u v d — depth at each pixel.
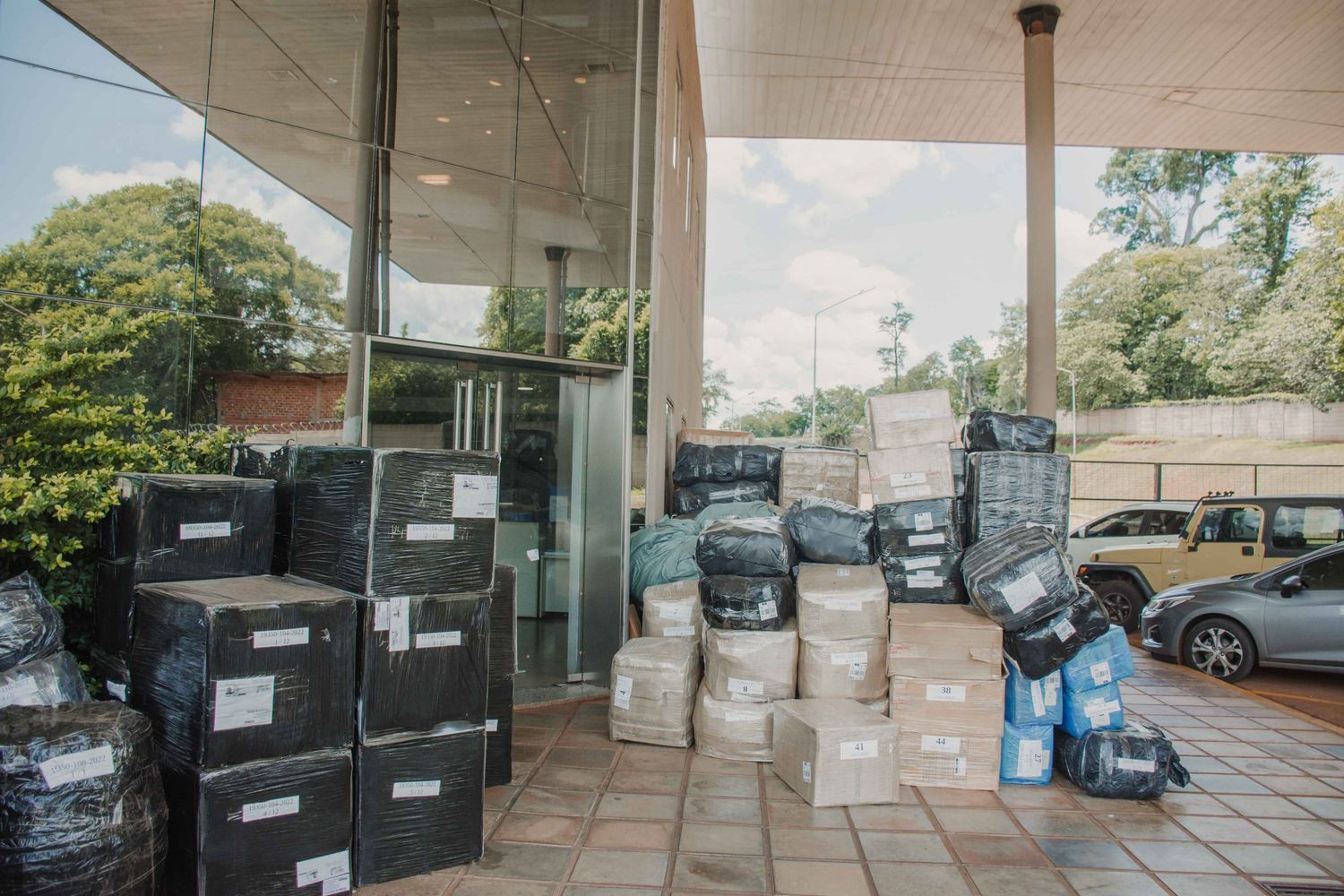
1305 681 7.85
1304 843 3.98
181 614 3.04
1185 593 8.10
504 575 4.57
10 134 4.09
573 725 5.68
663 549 6.75
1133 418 40.31
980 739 4.56
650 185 7.28
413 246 5.74
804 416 86.25
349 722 3.24
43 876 2.45
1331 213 31.69
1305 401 33.25
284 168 5.12
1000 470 5.08
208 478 3.66
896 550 5.10
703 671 5.59
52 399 3.93
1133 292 44.47
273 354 5.04
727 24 13.94
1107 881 3.57
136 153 4.51
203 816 2.89
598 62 6.77
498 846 3.78
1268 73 14.68
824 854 3.77
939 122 17.81
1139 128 17.41
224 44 4.87
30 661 3.05
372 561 3.31
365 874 3.33
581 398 6.82
